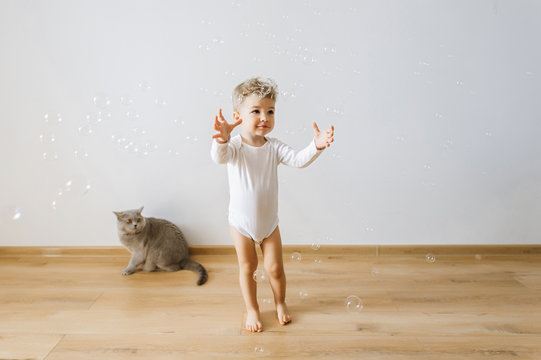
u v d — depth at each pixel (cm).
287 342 136
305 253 220
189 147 212
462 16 200
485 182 215
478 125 210
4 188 216
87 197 217
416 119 209
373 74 205
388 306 161
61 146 212
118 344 135
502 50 203
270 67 204
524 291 174
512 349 131
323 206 218
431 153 212
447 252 220
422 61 204
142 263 197
